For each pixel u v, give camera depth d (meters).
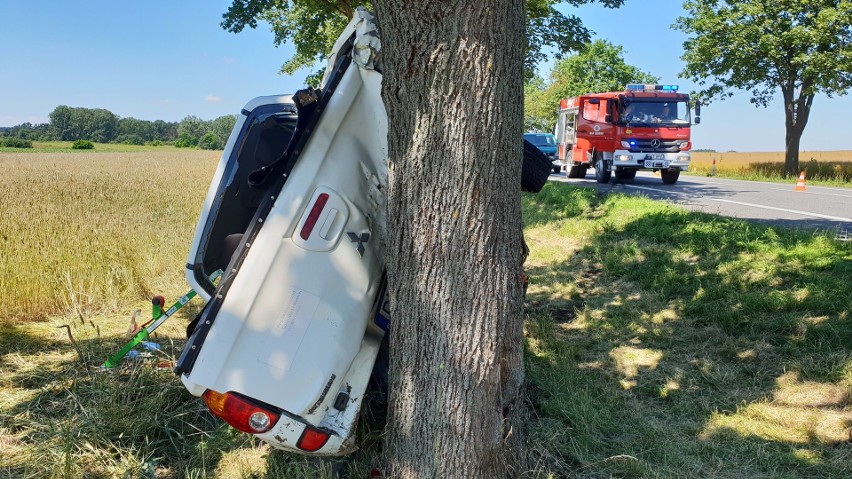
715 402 4.53
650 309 6.57
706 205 14.69
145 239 9.37
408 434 3.19
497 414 3.14
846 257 7.11
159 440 4.11
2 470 3.75
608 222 11.01
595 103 23.38
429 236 3.00
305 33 11.95
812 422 4.14
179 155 61.88
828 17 27.80
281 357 3.22
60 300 7.11
